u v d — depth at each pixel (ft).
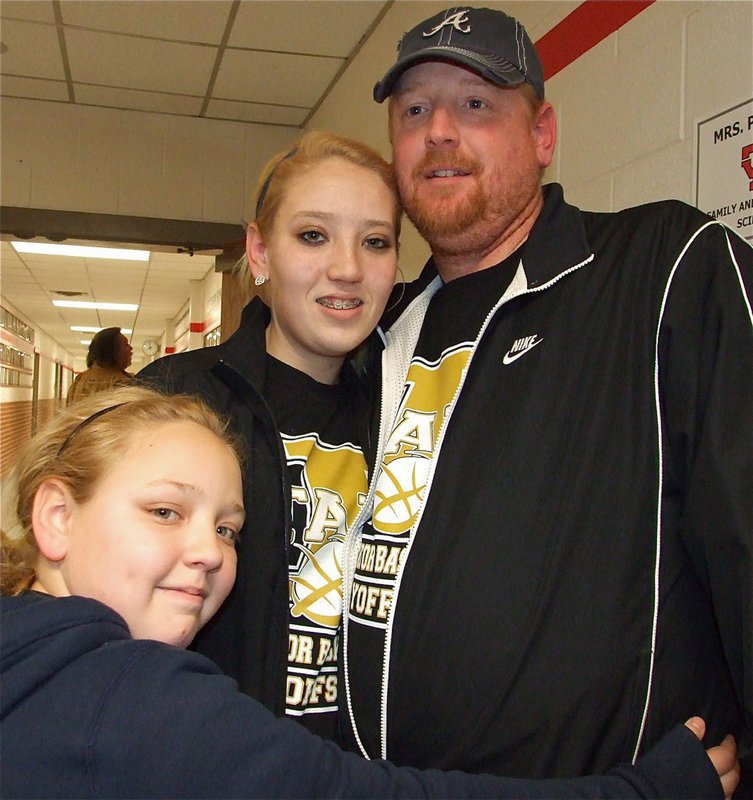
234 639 3.28
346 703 3.28
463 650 2.86
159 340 58.44
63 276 28.12
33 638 2.08
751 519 2.43
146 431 2.68
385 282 3.65
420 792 2.17
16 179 12.62
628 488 2.81
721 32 4.26
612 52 5.34
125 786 1.96
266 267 3.85
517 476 2.97
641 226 3.23
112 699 2.01
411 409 3.62
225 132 13.47
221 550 2.68
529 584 2.81
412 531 3.20
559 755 2.66
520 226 3.63
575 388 3.02
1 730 1.99
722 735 2.89
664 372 2.87
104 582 2.46
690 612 2.85
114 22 9.85
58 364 72.79
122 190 13.00
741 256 2.88
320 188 3.48
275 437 3.41
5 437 34.22
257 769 2.01
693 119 4.47
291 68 11.23
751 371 2.61
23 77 11.73
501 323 3.38
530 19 6.51
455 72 3.43
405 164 3.60
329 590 3.47
